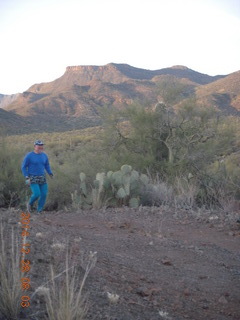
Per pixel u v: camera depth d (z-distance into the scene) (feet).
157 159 55.21
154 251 22.85
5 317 11.26
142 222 30.09
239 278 20.24
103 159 54.54
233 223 30.73
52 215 30.81
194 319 14.87
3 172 46.14
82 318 11.68
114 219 30.58
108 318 12.69
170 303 15.90
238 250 24.90
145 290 16.11
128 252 21.80
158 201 39.88
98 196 38.06
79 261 17.19
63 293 12.01
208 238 27.12
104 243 22.71
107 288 15.26
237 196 46.19
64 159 60.03
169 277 18.98
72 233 23.08
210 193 43.11
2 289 11.76
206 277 19.71
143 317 13.69
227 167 53.62
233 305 16.92
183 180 45.88
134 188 39.93
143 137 55.42
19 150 52.31
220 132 54.85
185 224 30.30
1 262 12.92
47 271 15.06
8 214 23.82
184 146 53.62
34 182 31.14
